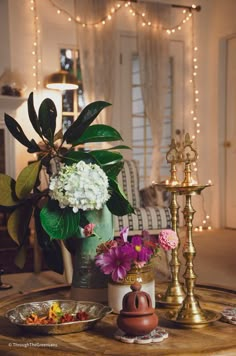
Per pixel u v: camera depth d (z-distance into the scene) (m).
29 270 3.97
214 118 5.94
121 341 1.22
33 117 1.56
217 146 5.93
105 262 1.39
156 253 1.45
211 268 3.82
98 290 1.53
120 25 5.36
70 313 1.42
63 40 5.11
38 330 1.26
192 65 5.86
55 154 1.61
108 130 1.62
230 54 5.79
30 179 1.50
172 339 1.23
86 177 1.39
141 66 5.41
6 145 4.64
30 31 4.95
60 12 5.08
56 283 3.52
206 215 6.02
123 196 1.49
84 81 5.12
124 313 1.22
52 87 4.85
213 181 6.00
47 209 1.43
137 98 5.51
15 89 4.56
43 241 1.59
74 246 1.63
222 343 1.19
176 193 1.48
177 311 1.41
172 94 5.77
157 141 5.51
